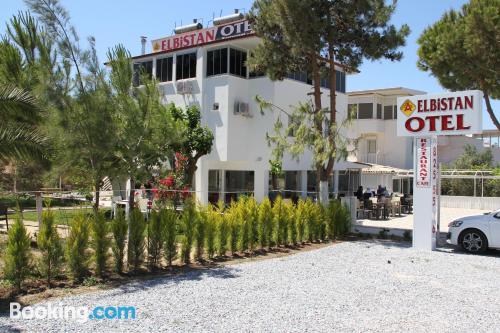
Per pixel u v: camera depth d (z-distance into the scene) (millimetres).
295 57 17281
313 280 9078
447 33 17469
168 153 11617
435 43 18859
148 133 10695
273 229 12984
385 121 39219
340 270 10133
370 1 15211
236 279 9000
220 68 23438
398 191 39750
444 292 8320
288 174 25578
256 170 23922
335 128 15297
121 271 9203
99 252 8797
